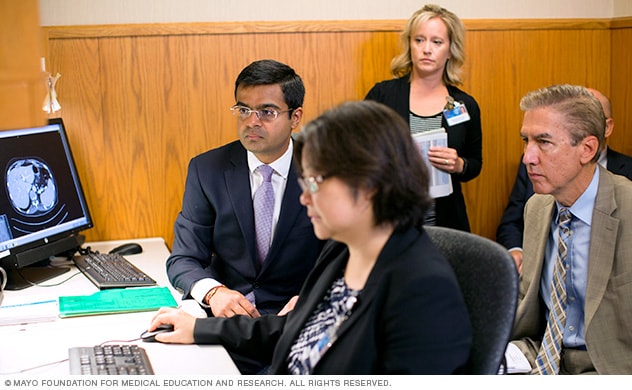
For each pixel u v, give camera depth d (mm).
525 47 3535
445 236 1484
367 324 1293
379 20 3377
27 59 870
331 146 1265
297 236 2324
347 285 1403
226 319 1780
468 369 1363
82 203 2857
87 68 3086
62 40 3045
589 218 1962
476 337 1370
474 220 3594
